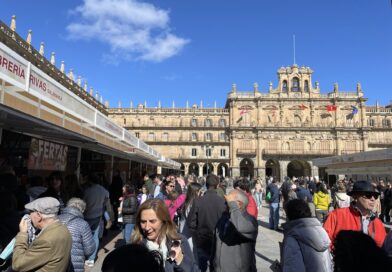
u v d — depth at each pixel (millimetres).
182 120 90812
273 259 12102
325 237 4812
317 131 84500
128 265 2969
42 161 13422
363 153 24469
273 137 85062
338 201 14383
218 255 5938
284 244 4977
